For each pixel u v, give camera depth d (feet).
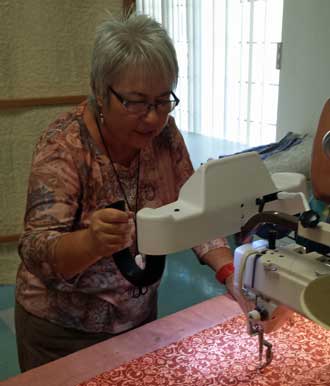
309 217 2.17
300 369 2.82
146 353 3.00
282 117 9.66
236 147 11.17
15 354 6.34
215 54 11.10
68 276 2.84
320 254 2.47
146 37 2.64
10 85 6.73
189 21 11.55
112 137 3.15
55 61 6.82
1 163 7.11
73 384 2.75
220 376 2.78
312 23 8.61
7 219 7.42
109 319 3.53
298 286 2.31
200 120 12.05
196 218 2.32
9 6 6.38
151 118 2.79
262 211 2.41
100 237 2.43
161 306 7.05
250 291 2.65
